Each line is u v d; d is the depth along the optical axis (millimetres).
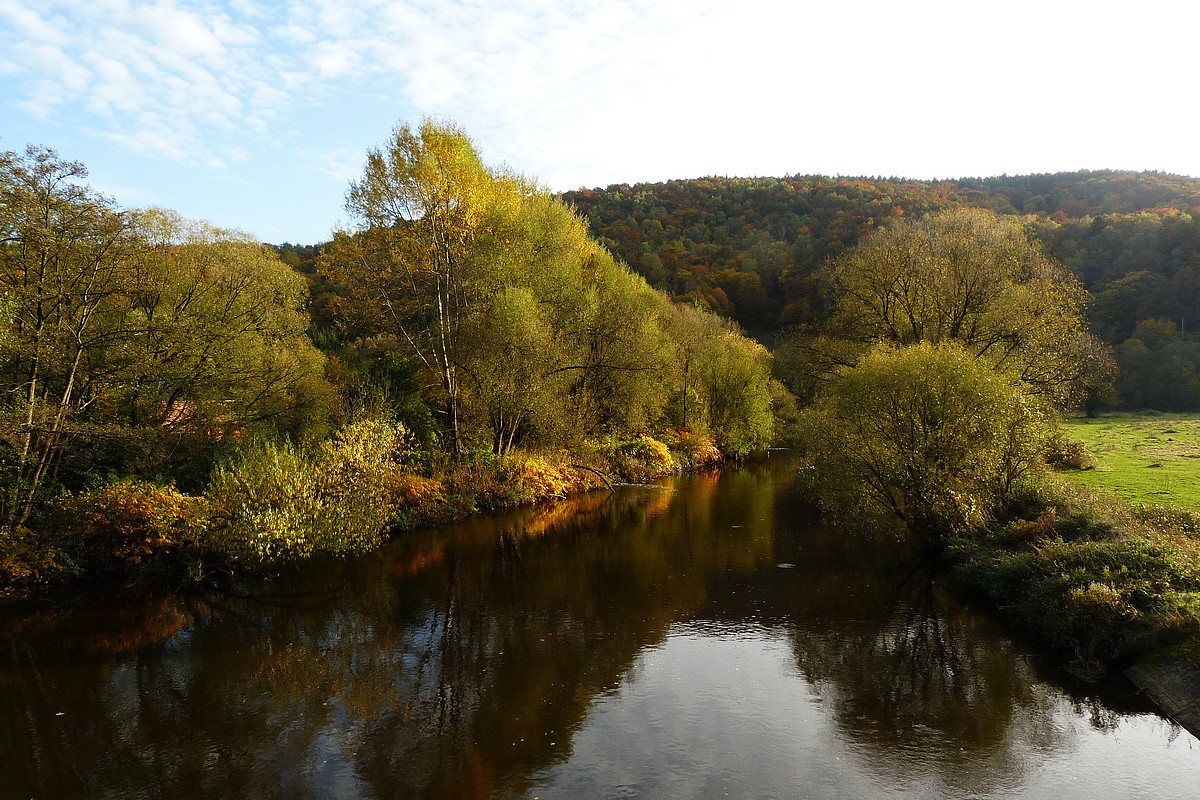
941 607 13430
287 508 15594
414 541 19891
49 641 12031
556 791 7383
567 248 31594
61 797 7340
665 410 43062
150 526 14773
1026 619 12039
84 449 15703
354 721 9078
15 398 14305
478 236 27344
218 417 19203
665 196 111000
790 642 11859
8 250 13969
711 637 12172
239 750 8344
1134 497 17906
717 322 50406
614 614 13500
